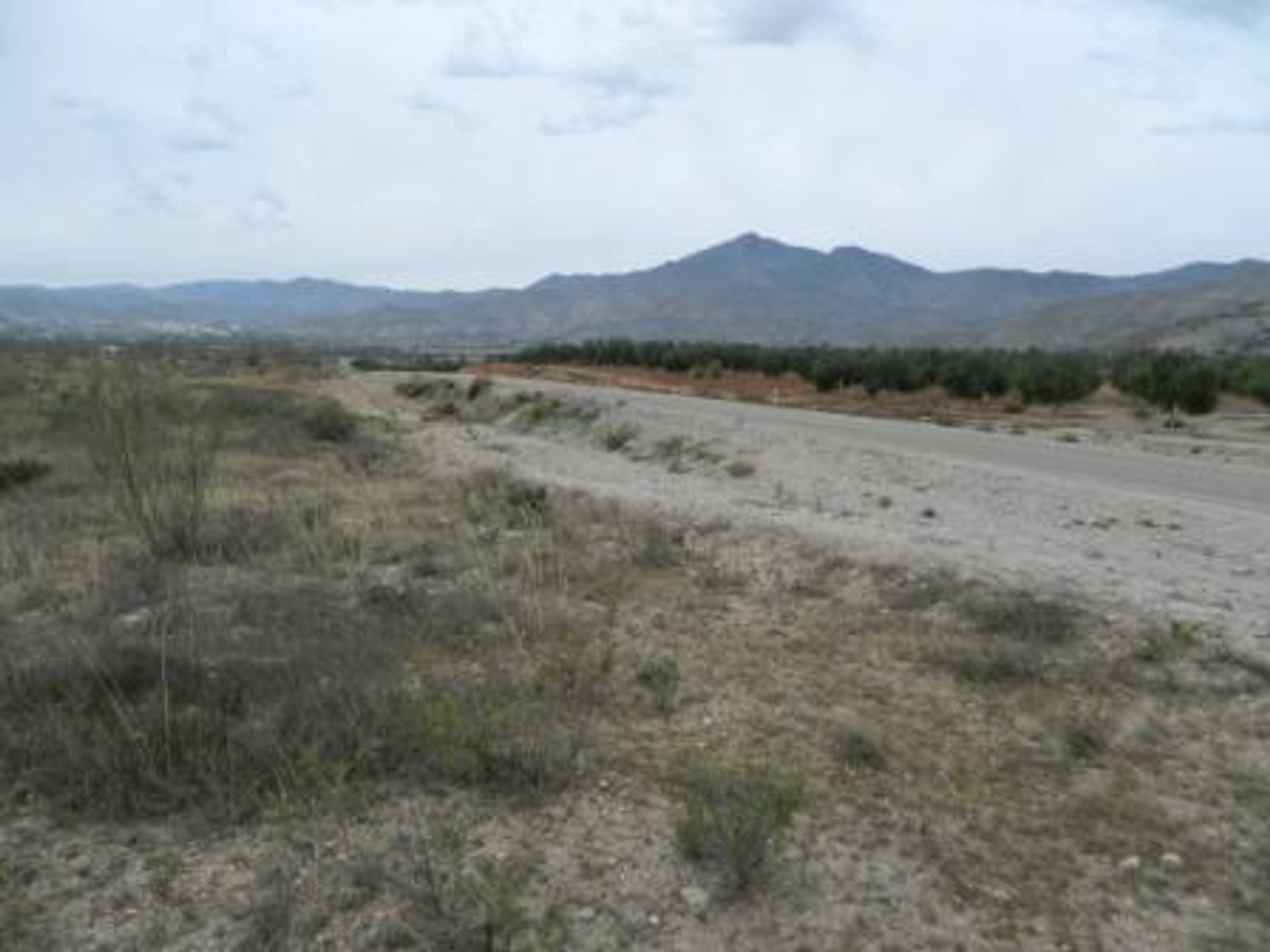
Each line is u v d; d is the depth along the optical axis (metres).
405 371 73.19
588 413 31.75
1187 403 36.91
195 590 8.73
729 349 63.44
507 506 13.72
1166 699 6.35
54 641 6.57
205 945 3.77
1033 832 4.71
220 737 5.20
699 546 11.10
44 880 4.20
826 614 8.45
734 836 4.25
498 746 5.26
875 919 3.98
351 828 4.58
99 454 12.41
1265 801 4.99
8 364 27.16
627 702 6.28
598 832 4.58
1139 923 4.00
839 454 20.25
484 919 3.85
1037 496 14.52
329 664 6.17
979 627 7.80
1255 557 10.41
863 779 5.23
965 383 43.88
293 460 20.30
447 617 7.83
